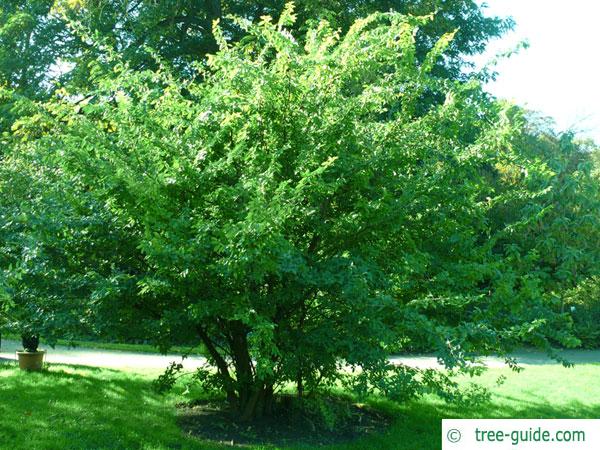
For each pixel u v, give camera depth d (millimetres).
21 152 7004
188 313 5199
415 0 15727
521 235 10625
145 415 6457
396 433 6133
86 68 13875
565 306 15594
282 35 5309
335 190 5211
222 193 5117
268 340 4570
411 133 5691
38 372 8773
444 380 5598
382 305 4906
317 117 5387
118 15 15805
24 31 16000
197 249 4672
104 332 5539
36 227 5113
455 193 5699
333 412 6168
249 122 5418
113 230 5500
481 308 5945
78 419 6184
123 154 5066
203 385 6660
